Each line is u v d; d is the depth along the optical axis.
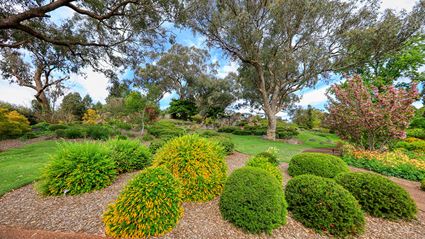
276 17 10.39
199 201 2.66
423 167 4.81
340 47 10.93
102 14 6.33
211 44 12.50
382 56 10.60
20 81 14.68
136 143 4.41
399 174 4.86
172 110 23.64
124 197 1.99
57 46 7.61
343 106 6.96
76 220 2.16
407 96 5.85
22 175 3.77
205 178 2.69
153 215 1.91
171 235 1.92
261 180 2.33
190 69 23.80
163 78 23.83
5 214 2.32
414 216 2.46
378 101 6.25
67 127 11.93
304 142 13.45
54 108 17.30
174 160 2.73
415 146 8.02
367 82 11.10
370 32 9.34
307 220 2.25
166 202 2.00
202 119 21.91
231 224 2.18
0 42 6.48
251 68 13.50
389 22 9.37
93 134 9.58
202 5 9.92
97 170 3.09
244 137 13.88
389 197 2.52
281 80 13.41
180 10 6.68
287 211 2.46
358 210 2.18
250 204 2.12
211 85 21.73
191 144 2.92
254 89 15.73
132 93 12.09
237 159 5.94
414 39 10.43
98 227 2.02
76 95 24.22
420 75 11.18
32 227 2.04
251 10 10.98
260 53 11.53
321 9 9.93
